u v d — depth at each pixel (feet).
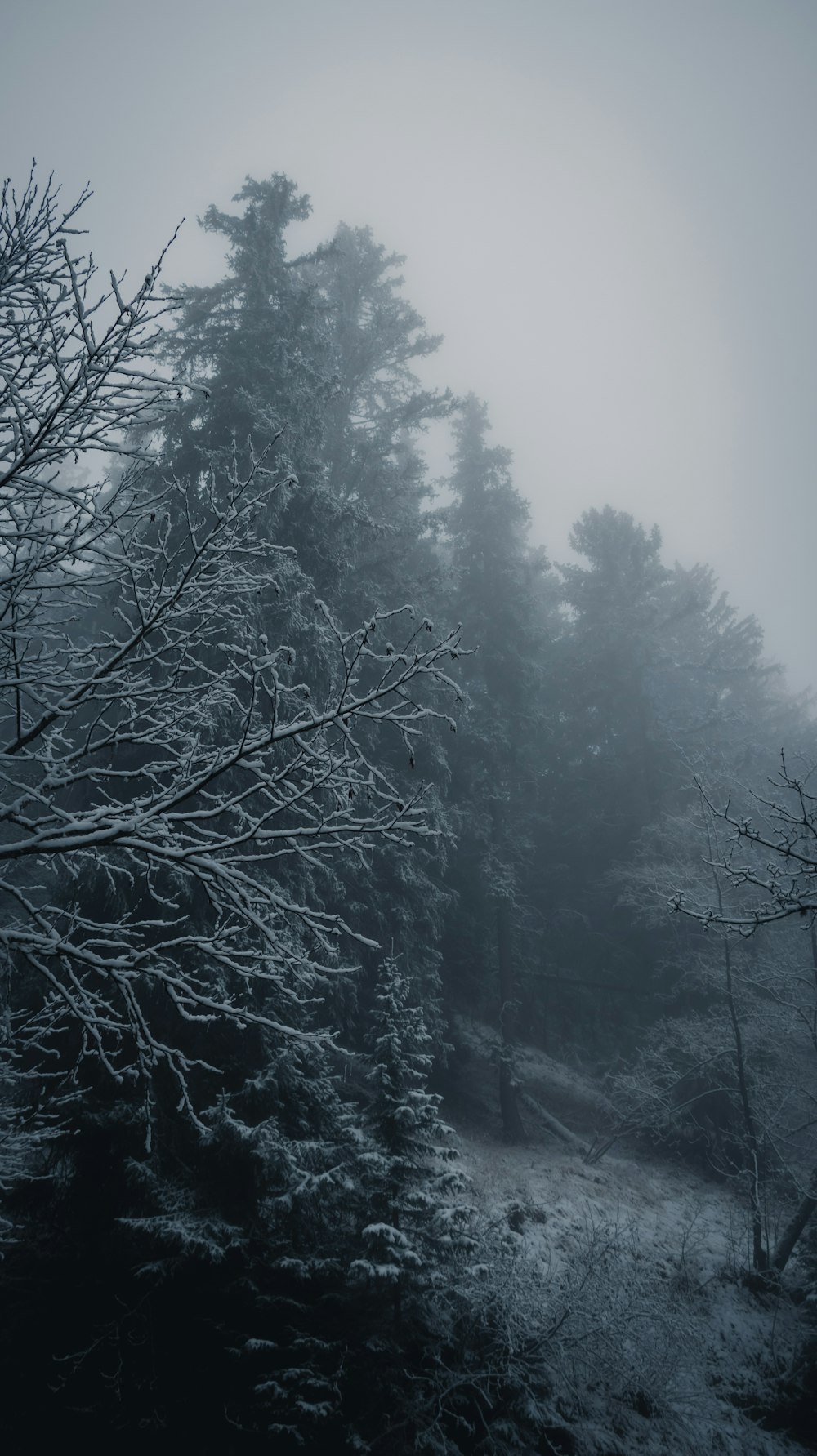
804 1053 61.21
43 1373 26.48
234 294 57.16
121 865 33.35
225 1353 27.32
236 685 34.42
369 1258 28.94
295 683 44.29
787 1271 52.85
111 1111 29.86
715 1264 51.78
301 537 50.21
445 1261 30.86
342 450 74.69
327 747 15.79
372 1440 26.53
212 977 32.76
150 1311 27.76
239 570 16.39
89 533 14.80
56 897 34.22
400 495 72.38
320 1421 25.32
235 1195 29.53
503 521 85.81
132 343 13.12
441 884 67.46
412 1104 31.32
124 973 14.37
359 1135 30.66
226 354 51.93
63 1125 29.96
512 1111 63.82
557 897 91.40
